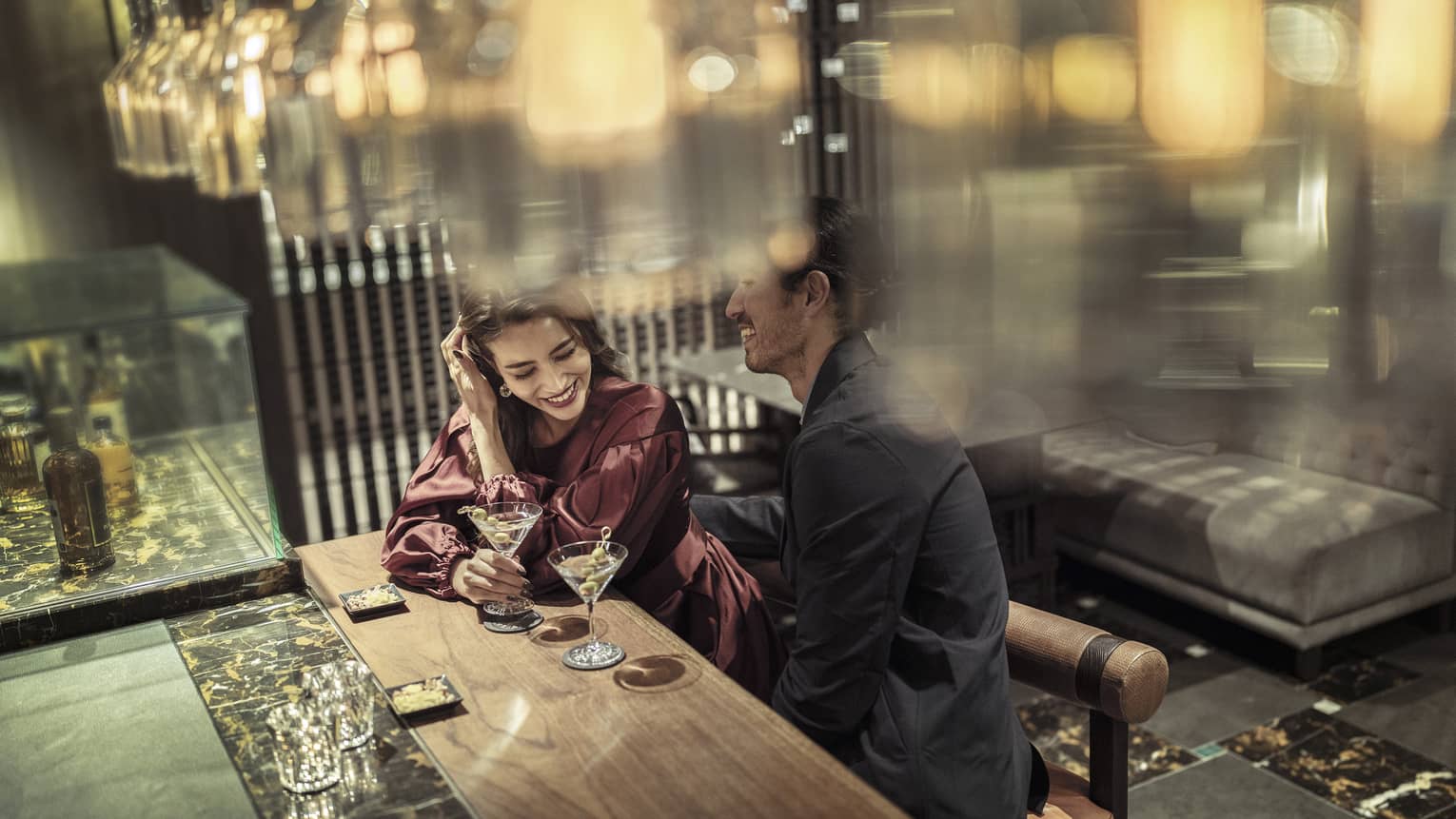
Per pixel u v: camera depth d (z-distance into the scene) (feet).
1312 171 0.49
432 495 6.14
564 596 5.91
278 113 1.13
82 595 5.59
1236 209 0.50
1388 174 0.48
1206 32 0.48
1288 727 9.88
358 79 0.91
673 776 4.16
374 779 4.08
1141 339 0.53
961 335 0.56
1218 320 0.52
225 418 5.97
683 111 0.61
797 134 0.61
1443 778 9.02
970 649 4.99
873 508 4.73
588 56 0.62
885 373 0.58
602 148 0.62
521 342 5.57
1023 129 0.52
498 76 0.63
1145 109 0.50
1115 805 5.48
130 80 3.45
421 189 0.73
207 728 4.52
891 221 0.56
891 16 0.55
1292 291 0.50
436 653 5.29
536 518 5.61
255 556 5.94
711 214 0.62
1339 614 10.24
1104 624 11.97
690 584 6.23
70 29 4.72
